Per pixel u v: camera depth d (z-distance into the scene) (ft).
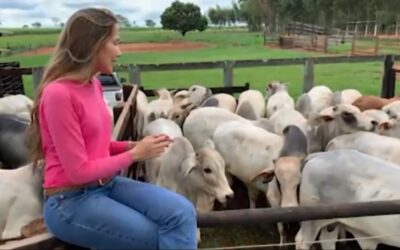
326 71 67.31
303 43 127.85
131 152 7.03
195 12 244.42
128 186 7.33
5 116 18.22
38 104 6.85
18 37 245.45
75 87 6.72
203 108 24.09
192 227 7.04
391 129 19.99
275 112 25.45
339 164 14.33
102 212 6.77
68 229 6.81
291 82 57.11
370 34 172.45
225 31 297.12
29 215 12.76
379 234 13.51
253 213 8.59
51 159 6.84
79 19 6.79
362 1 211.41
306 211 8.81
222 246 17.31
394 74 37.83
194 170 15.74
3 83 34.17
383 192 13.17
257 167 18.86
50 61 6.93
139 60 96.58
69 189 6.82
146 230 6.89
